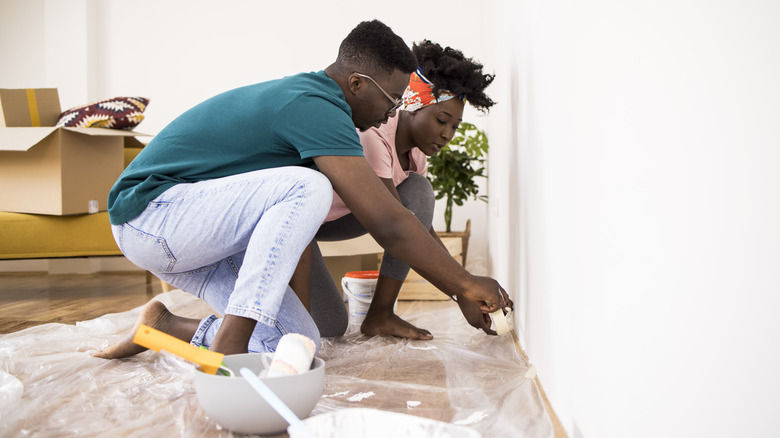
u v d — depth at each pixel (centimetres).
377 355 172
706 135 59
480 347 184
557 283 124
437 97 190
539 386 141
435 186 363
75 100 488
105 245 333
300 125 135
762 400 53
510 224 218
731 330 57
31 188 318
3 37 498
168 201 138
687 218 63
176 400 127
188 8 487
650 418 73
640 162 74
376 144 187
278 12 480
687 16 62
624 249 80
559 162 121
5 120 323
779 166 50
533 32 156
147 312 156
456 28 461
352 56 148
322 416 85
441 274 144
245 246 142
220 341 125
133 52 492
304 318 152
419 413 120
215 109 144
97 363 156
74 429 111
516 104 198
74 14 485
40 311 279
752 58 53
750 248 53
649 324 72
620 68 81
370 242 270
